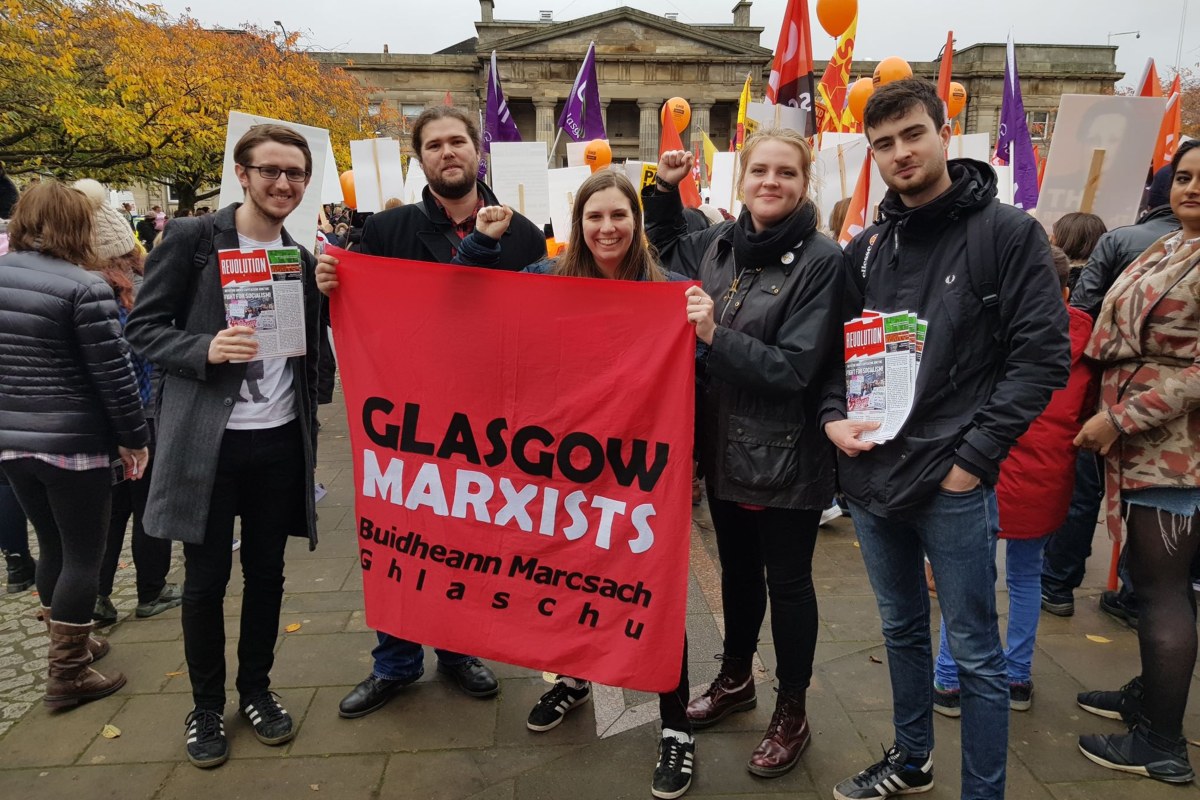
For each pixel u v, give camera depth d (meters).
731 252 2.29
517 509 2.25
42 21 11.46
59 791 2.24
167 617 3.34
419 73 39.50
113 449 2.69
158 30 13.54
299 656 2.99
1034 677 2.80
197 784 2.27
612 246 2.17
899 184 1.86
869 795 2.15
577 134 6.67
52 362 2.51
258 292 2.25
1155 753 2.23
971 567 1.88
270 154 2.23
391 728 2.54
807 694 2.70
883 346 1.93
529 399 2.21
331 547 4.13
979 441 1.77
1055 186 4.24
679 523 2.10
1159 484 2.18
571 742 2.46
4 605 3.51
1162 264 2.21
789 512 2.16
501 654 2.28
